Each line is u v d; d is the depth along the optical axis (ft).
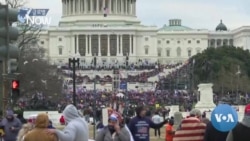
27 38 590.96
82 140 99.86
